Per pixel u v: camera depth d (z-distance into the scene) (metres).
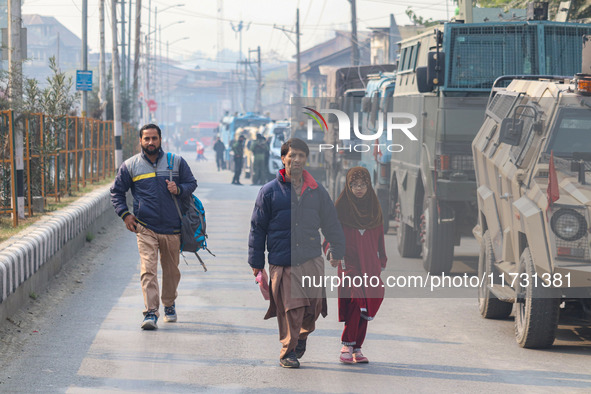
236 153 46.53
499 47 17.19
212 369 9.91
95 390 9.02
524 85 12.97
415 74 19.22
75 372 9.70
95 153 32.22
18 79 19.52
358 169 10.07
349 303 10.16
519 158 11.45
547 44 17.23
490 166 13.09
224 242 21.47
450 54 17.09
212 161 93.88
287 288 9.82
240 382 9.40
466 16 17.69
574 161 10.59
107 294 14.42
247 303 13.80
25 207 18.44
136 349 10.80
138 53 63.25
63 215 17.61
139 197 12.34
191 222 12.45
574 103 11.05
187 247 12.42
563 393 9.08
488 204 12.97
